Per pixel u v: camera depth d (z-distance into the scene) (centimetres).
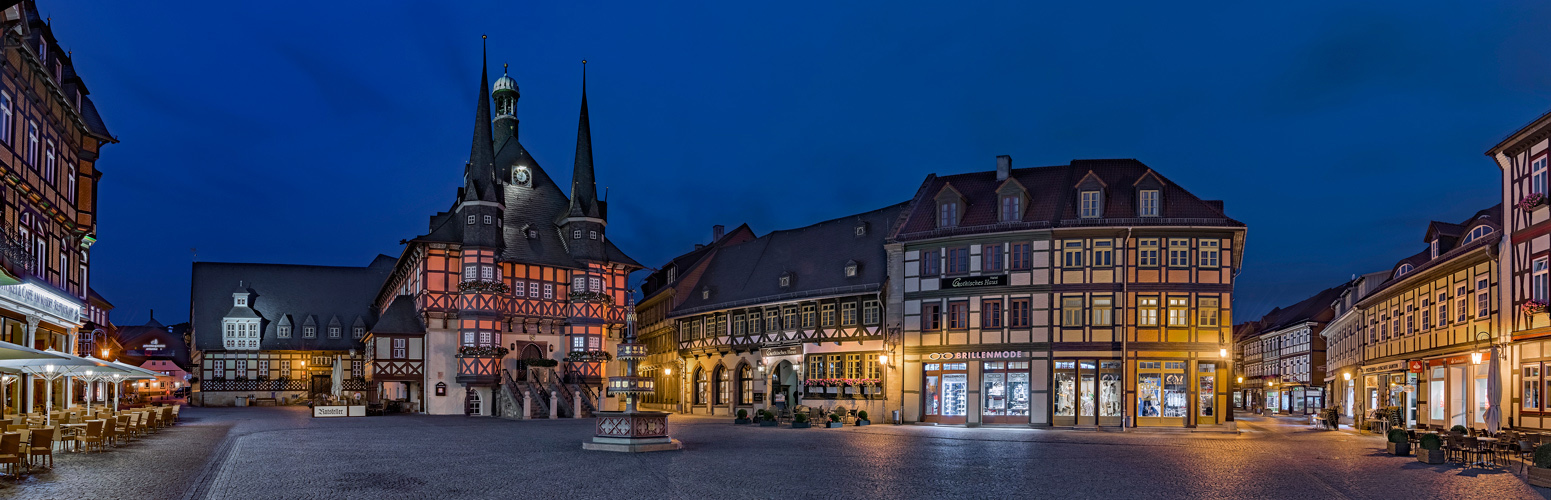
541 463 1862
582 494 1419
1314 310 6488
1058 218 3562
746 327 4497
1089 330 3466
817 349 4084
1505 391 2547
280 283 6494
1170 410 3412
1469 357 2762
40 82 2656
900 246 3834
